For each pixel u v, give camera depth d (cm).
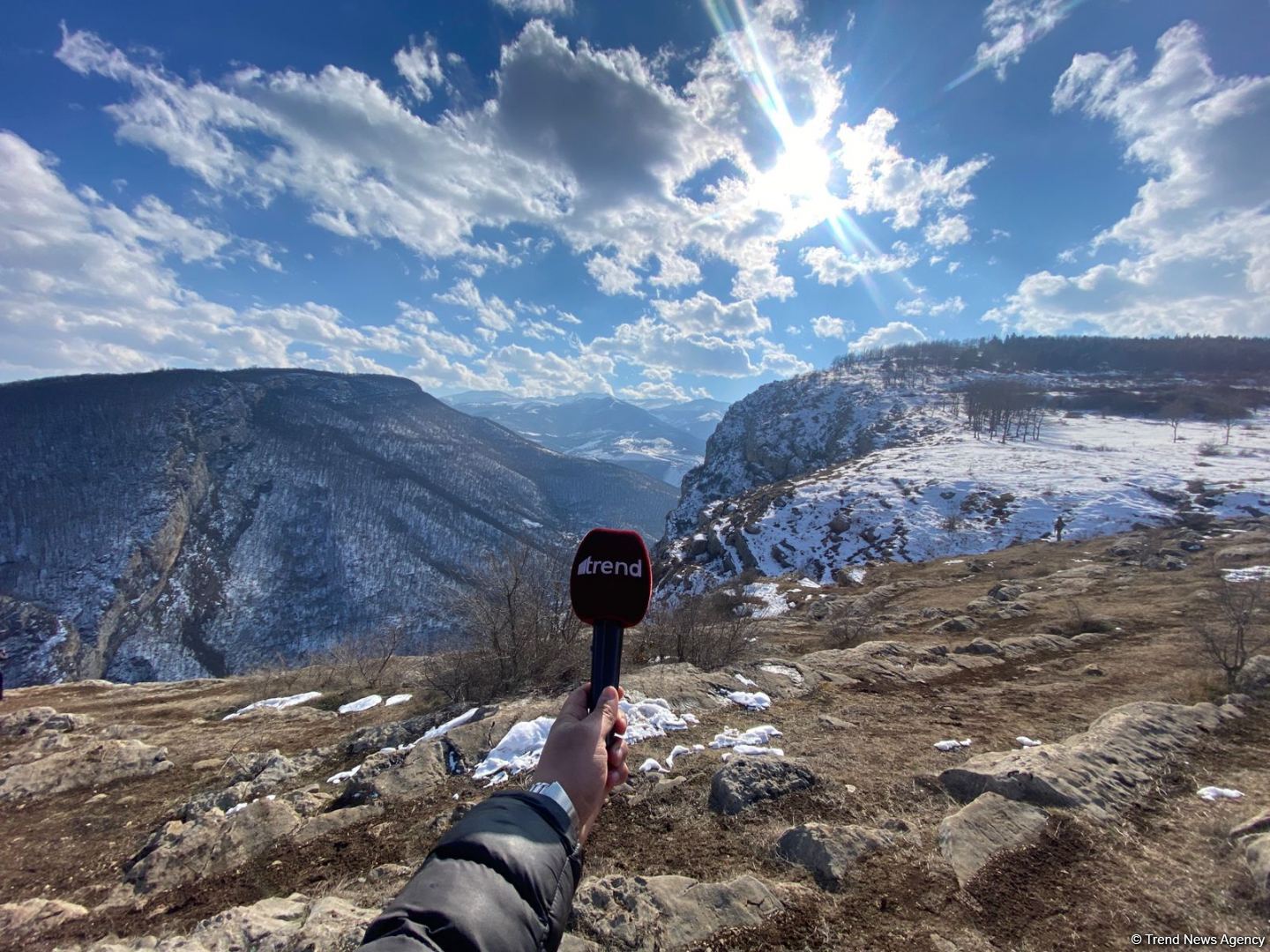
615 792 489
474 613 940
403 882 399
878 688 783
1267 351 14262
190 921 404
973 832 371
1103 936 289
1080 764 434
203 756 787
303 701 1125
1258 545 2180
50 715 991
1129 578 1848
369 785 563
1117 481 4856
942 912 312
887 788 464
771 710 688
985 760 473
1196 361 14188
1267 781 423
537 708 682
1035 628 1223
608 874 382
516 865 90
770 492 5981
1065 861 345
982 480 5212
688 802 461
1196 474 4984
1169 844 357
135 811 629
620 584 131
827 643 1367
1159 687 713
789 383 14612
